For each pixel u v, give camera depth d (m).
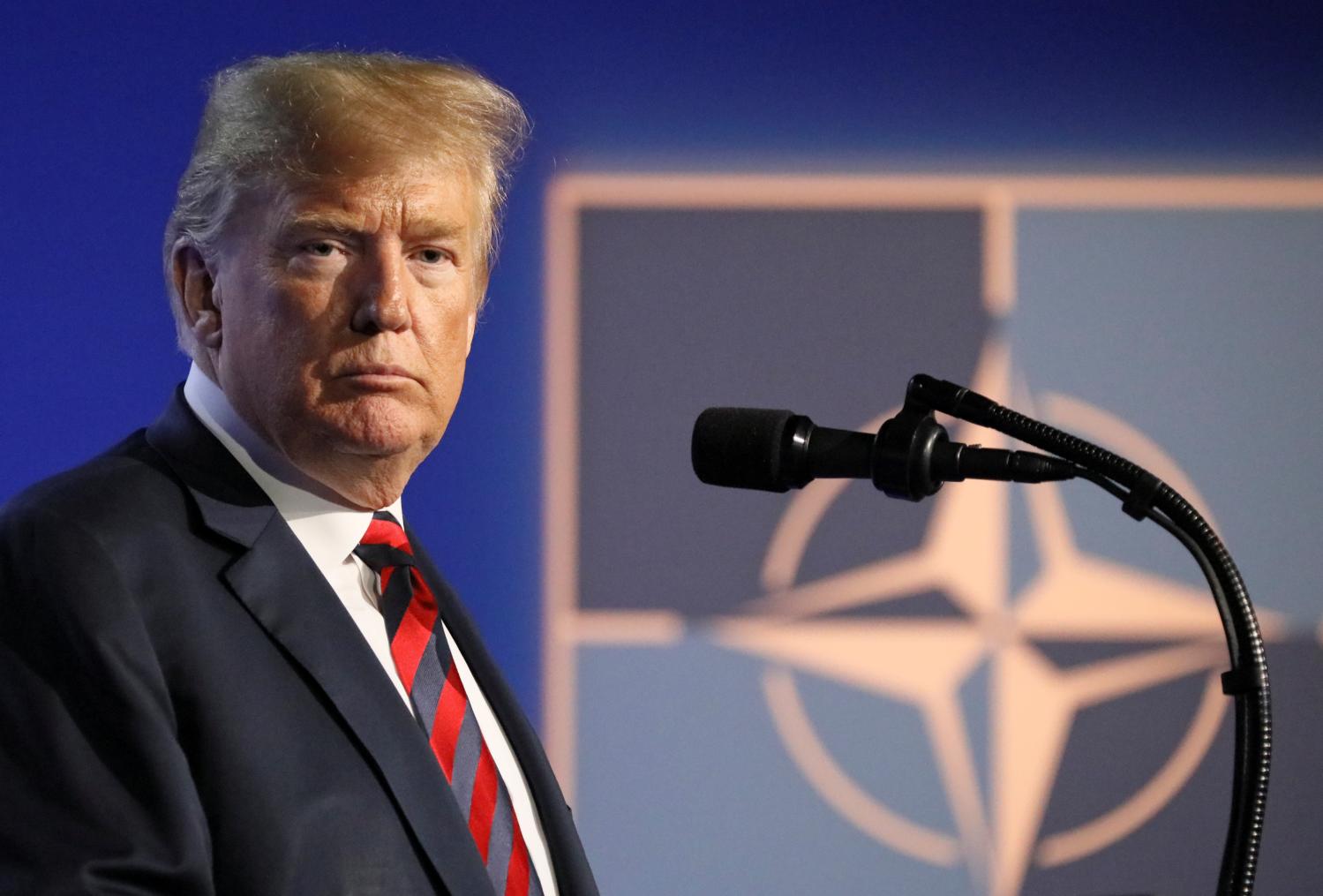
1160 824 11.11
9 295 10.45
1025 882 11.02
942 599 11.12
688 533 11.03
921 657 11.09
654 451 11.02
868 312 11.12
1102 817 11.10
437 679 4.79
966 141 11.21
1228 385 11.24
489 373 10.95
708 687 10.98
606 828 10.91
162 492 4.45
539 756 5.29
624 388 11.02
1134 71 11.27
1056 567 11.18
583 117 11.06
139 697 3.87
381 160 4.50
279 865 3.92
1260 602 11.20
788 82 11.16
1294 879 11.12
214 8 10.65
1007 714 11.09
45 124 10.53
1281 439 11.23
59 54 10.55
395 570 4.93
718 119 11.12
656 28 11.10
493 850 4.60
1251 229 11.28
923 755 11.05
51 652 3.92
